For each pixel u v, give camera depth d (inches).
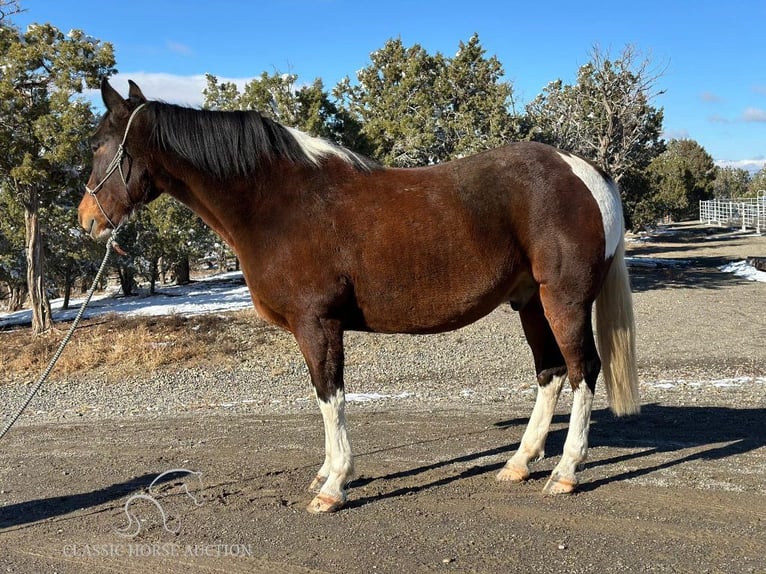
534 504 161.3
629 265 1004.6
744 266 890.7
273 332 539.8
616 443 210.1
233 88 763.4
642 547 135.3
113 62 537.0
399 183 163.6
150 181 172.7
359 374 400.5
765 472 175.2
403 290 160.2
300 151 164.1
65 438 262.8
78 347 504.1
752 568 124.9
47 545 151.3
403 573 129.0
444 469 192.1
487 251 160.7
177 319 607.2
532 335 184.4
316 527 153.6
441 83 909.8
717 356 396.2
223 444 235.9
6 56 519.2
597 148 900.6
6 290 983.6
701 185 2395.4
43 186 572.4
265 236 161.2
